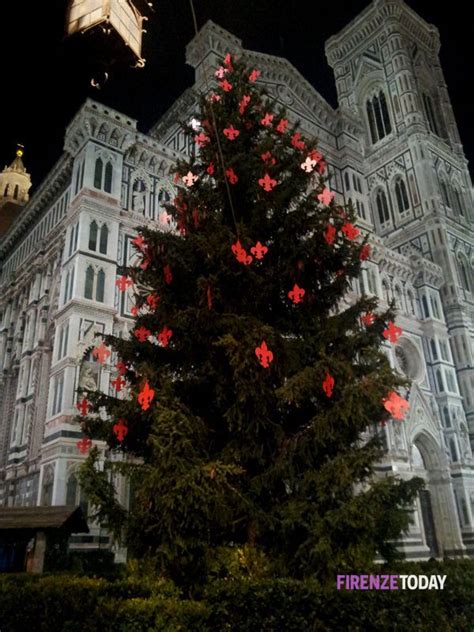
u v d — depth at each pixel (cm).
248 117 1672
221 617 988
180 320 1277
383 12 7544
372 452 1148
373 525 1007
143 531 1161
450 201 6650
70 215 3528
